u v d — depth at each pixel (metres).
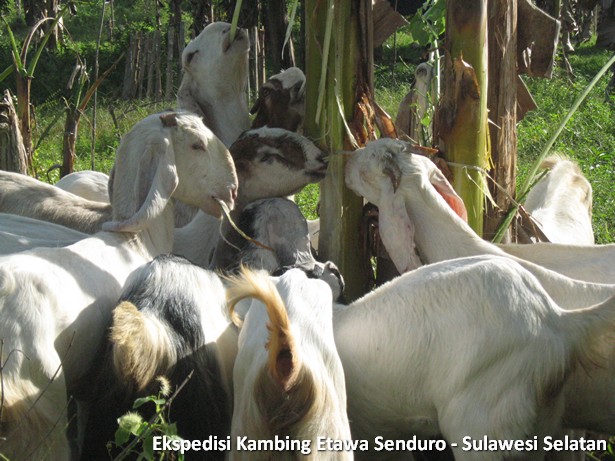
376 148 4.90
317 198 6.82
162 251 4.78
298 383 4.02
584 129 8.84
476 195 5.12
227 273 4.74
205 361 4.30
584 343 4.21
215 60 5.57
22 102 6.00
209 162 4.80
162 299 4.31
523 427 4.15
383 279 5.18
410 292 4.27
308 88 5.14
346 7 5.07
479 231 5.14
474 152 5.10
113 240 4.64
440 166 5.11
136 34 13.22
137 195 4.70
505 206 5.28
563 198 5.61
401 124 5.96
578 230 5.47
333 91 5.07
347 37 5.09
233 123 5.62
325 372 4.11
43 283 4.26
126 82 13.12
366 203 5.20
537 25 5.43
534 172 5.34
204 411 4.27
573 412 4.31
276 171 5.06
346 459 4.09
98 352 4.34
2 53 14.13
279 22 8.60
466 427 4.16
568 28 12.01
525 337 4.16
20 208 5.15
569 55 15.12
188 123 4.78
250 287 4.01
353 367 4.31
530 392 4.15
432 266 4.33
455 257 4.80
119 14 18.39
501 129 5.29
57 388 4.20
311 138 5.12
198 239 5.12
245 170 5.07
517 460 4.15
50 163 7.75
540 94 11.14
